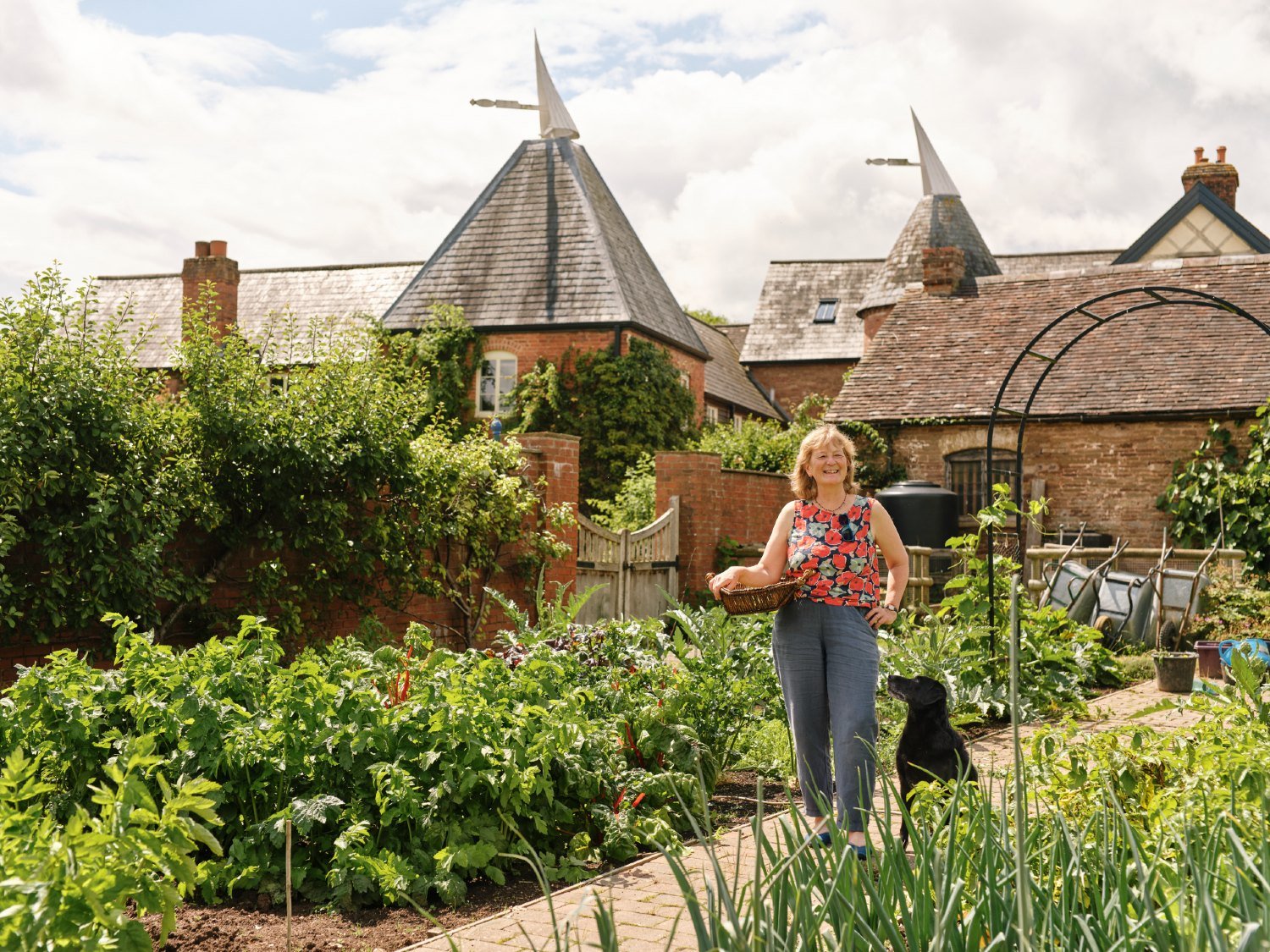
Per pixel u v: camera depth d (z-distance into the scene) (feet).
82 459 23.41
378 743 15.17
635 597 47.47
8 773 10.34
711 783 19.84
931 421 62.59
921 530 55.83
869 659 15.05
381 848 14.92
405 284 104.17
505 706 16.88
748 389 120.47
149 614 24.36
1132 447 59.52
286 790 14.94
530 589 37.99
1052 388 62.03
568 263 78.95
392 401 31.14
